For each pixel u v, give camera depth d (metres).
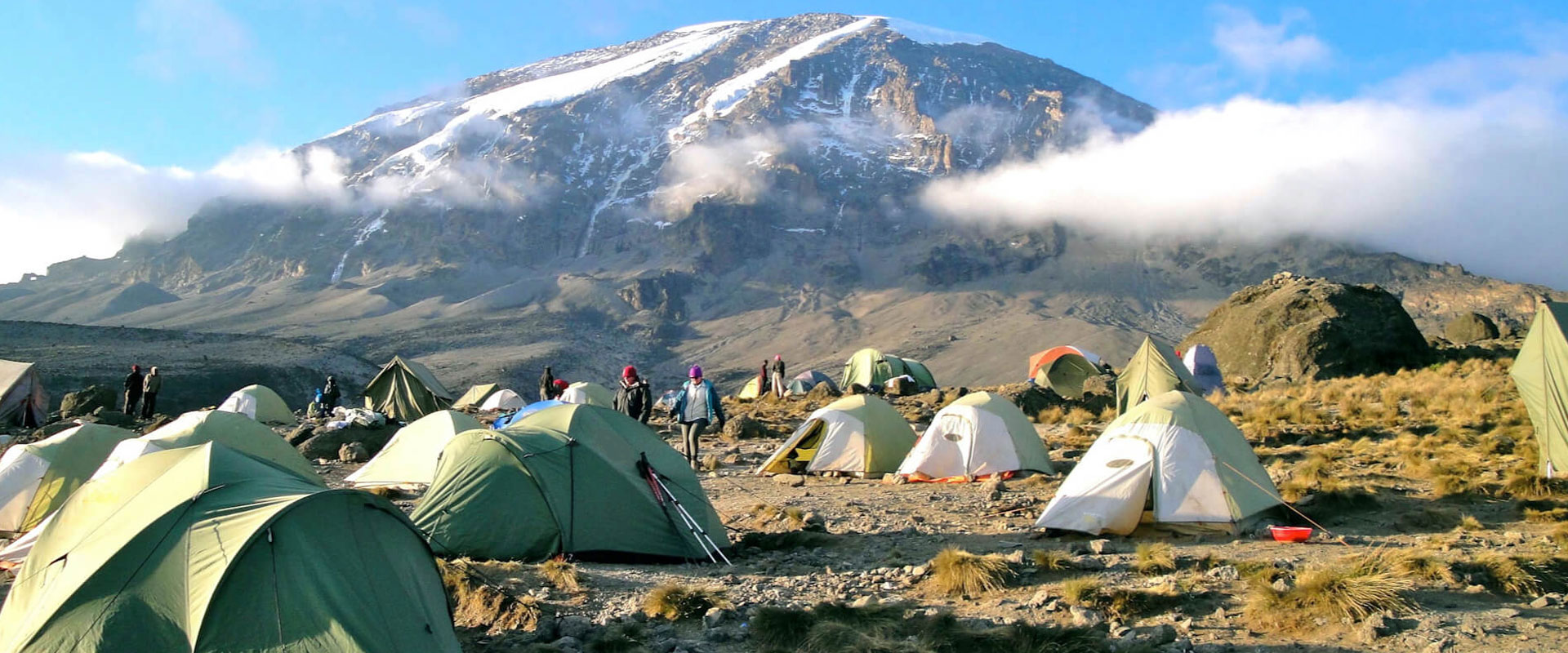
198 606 6.51
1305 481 14.16
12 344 95.25
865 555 10.99
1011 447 16.77
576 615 8.47
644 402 21.03
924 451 16.92
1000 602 8.84
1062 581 9.39
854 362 45.91
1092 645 7.37
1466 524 11.24
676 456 12.11
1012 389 31.97
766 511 13.50
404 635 6.76
